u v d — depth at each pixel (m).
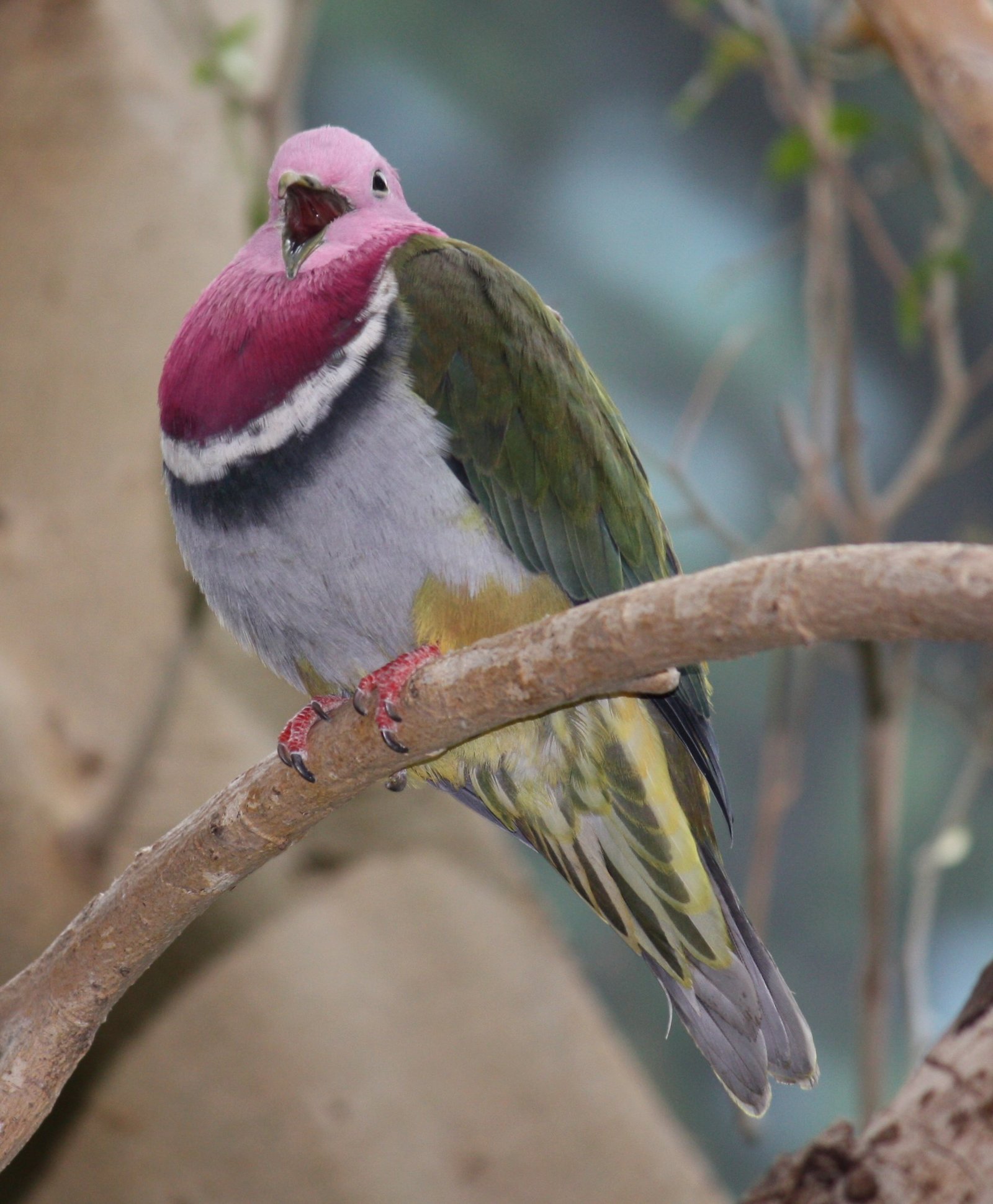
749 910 9.95
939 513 28.67
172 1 11.14
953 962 22.75
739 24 10.70
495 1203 9.23
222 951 9.16
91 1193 9.10
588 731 6.64
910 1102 4.28
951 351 10.46
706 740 6.88
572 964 10.12
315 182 6.56
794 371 27.00
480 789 7.07
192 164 10.60
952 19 4.95
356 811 9.66
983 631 3.57
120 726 9.48
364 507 6.22
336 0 27.22
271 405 6.22
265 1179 9.04
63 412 10.04
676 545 23.88
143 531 9.82
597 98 29.19
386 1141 9.12
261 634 6.88
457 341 6.46
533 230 29.12
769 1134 22.41
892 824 10.06
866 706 10.09
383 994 9.34
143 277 10.29
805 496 10.08
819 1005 24.73
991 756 10.16
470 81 28.62
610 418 7.34
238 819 5.46
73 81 10.67
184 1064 9.06
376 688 5.48
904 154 23.92
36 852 9.07
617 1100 9.67
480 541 6.39
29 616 9.69
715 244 28.75
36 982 5.64
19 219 10.45
